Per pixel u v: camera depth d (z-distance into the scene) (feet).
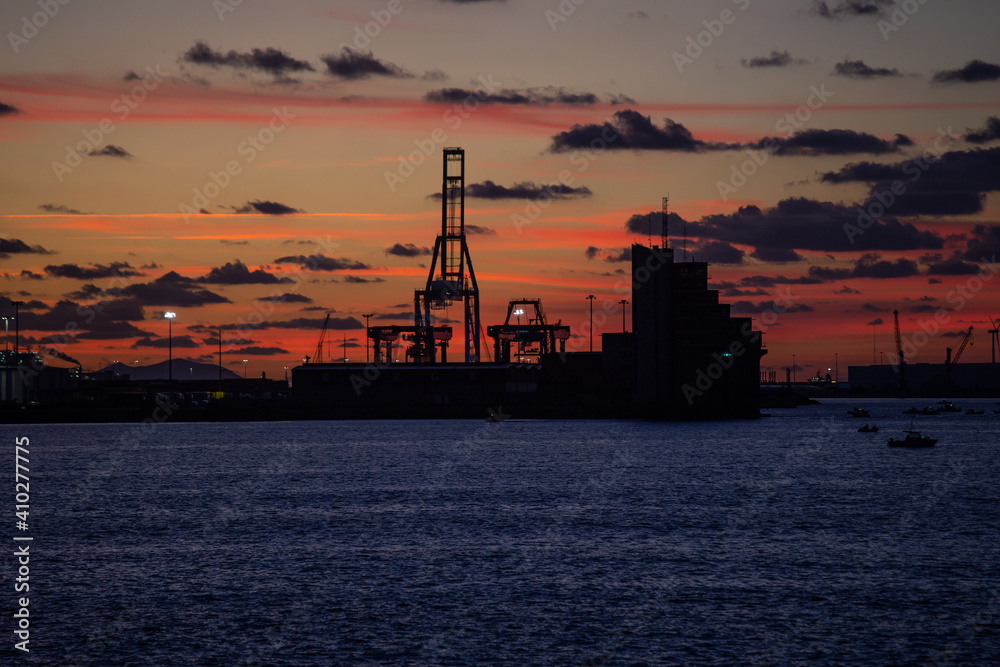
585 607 600.80
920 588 645.51
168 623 570.87
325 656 515.09
